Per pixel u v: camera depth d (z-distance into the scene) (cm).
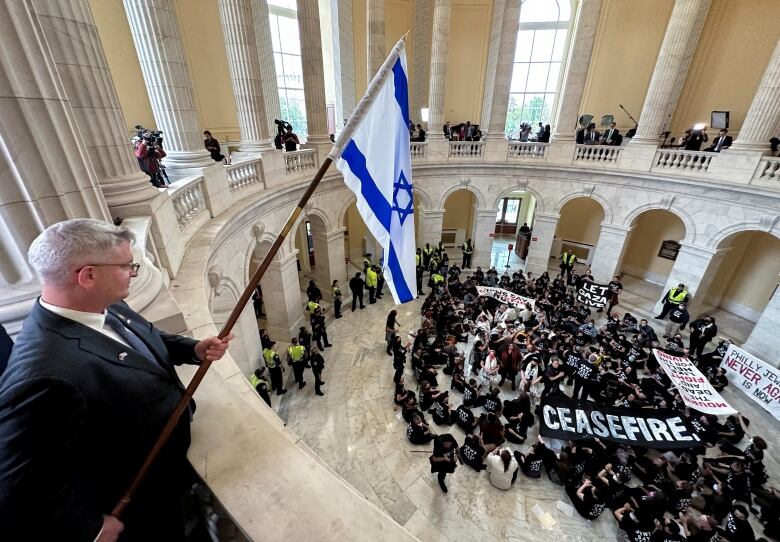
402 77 359
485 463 777
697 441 756
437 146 1563
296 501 153
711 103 1408
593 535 663
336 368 1102
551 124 1995
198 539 198
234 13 878
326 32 1806
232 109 1441
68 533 115
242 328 870
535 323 1162
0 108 197
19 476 105
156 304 308
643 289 1656
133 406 142
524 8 1839
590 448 759
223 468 166
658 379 933
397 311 1425
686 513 625
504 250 2175
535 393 929
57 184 227
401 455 816
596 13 1312
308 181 1156
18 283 218
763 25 1255
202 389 212
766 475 710
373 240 1856
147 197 462
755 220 1130
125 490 152
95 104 401
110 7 1089
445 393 890
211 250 634
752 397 964
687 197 1272
